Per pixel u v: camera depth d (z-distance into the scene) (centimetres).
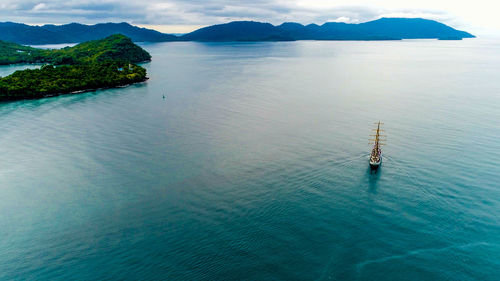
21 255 7825
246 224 8725
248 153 13175
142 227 8688
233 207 9488
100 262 7525
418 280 6925
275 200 9812
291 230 8469
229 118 18088
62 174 11806
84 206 9744
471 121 16588
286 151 13275
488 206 9331
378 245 7931
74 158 13138
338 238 8175
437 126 15912
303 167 11844
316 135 15025
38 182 11281
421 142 13862
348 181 10869
